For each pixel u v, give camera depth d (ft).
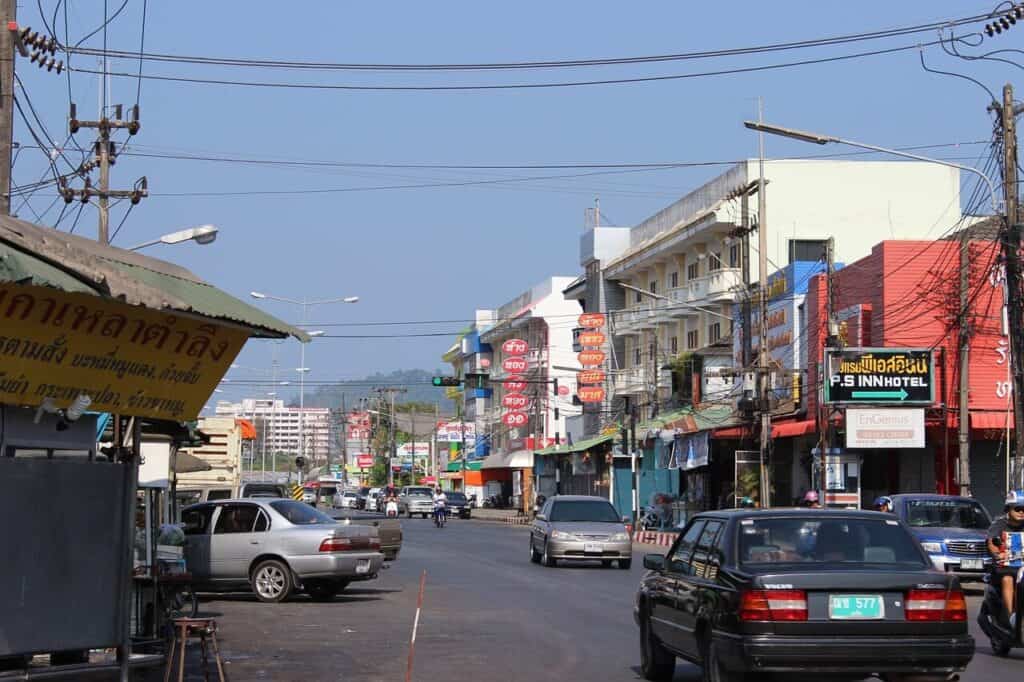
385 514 249.14
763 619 32.53
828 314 116.37
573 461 227.81
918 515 84.38
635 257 211.61
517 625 60.85
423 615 65.72
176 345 36.27
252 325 36.50
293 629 59.26
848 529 35.70
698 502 167.94
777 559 34.96
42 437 38.93
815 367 133.28
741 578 33.68
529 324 291.38
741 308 156.76
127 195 90.48
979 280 116.26
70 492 34.01
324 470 508.12
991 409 116.47
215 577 73.05
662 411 189.98
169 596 49.78
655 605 41.78
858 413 113.80
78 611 34.09
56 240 32.71
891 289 120.88
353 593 79.46
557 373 279.28
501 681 42.86
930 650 32.55
